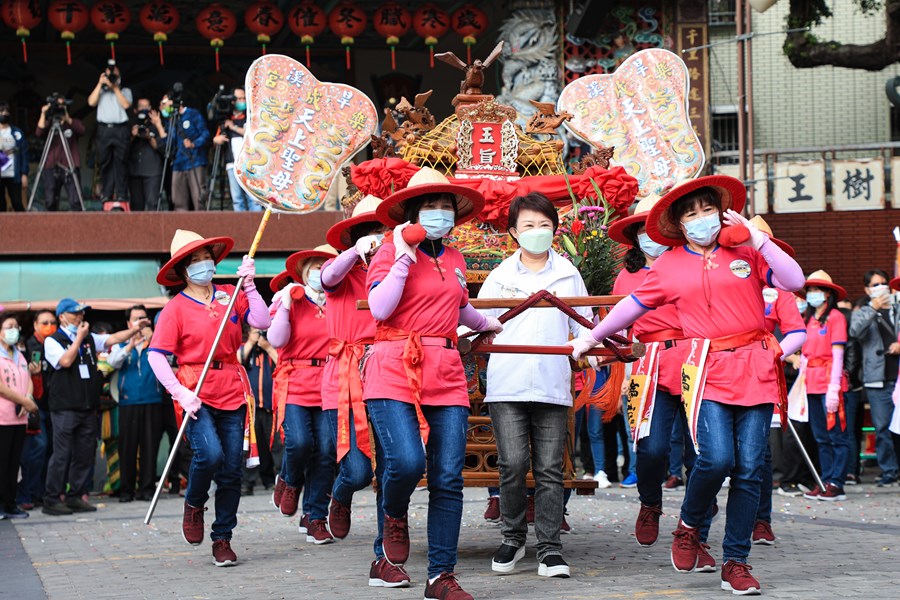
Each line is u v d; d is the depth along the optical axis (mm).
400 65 21625
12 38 20703
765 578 6145
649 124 9852
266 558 7586
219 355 7242
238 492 7305
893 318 12492
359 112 9523
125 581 6762
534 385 6242
